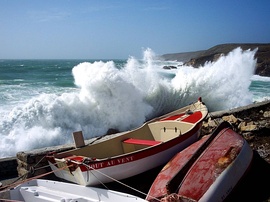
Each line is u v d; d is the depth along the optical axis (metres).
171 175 5.75
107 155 7.38
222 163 5.76
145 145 7.61
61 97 13.22
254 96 23.08
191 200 5.09
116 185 6.66
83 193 5.59
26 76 44.31
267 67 48.53
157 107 15.95
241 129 9.14
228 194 5.55
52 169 6.86
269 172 6.63
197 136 7.87
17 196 5.82
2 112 14.80
